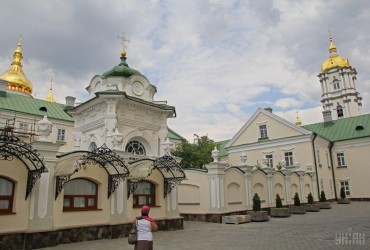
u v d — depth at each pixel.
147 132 19.20
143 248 6.85
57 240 10.90
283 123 36.47
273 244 11.07
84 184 12.53
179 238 12.63
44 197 10.85
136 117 18.80
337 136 38.72
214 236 13.11
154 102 20.98
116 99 17.48
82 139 19.73
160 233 14.13
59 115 36.12
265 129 38.44
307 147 34.03
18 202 10.20
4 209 9.95
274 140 36.94
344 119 40.72
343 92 60.38
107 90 17.84
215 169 19.03
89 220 12.16
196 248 10.47
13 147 9.62
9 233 9.72
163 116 20.42
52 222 10.91
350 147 37.06
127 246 10.69
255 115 39.47
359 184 35.69
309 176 31.78
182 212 20.17
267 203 23.52
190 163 27.55
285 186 26.70
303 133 34.50
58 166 11.33
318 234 13.11
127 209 13.62
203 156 27.92
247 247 10.59
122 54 21.80
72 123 36.47
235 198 20.36
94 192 12.82
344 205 30.53
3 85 33.88
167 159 14.99
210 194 19.06
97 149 12.46
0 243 9.52
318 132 41.31
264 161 25.77
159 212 15.22
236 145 40.88
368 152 35.56
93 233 12.12
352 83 60.72
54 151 11.37
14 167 10.26
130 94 19.38
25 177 10.50
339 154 37.94
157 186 15.56
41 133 11.41
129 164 13.88
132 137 18.12
